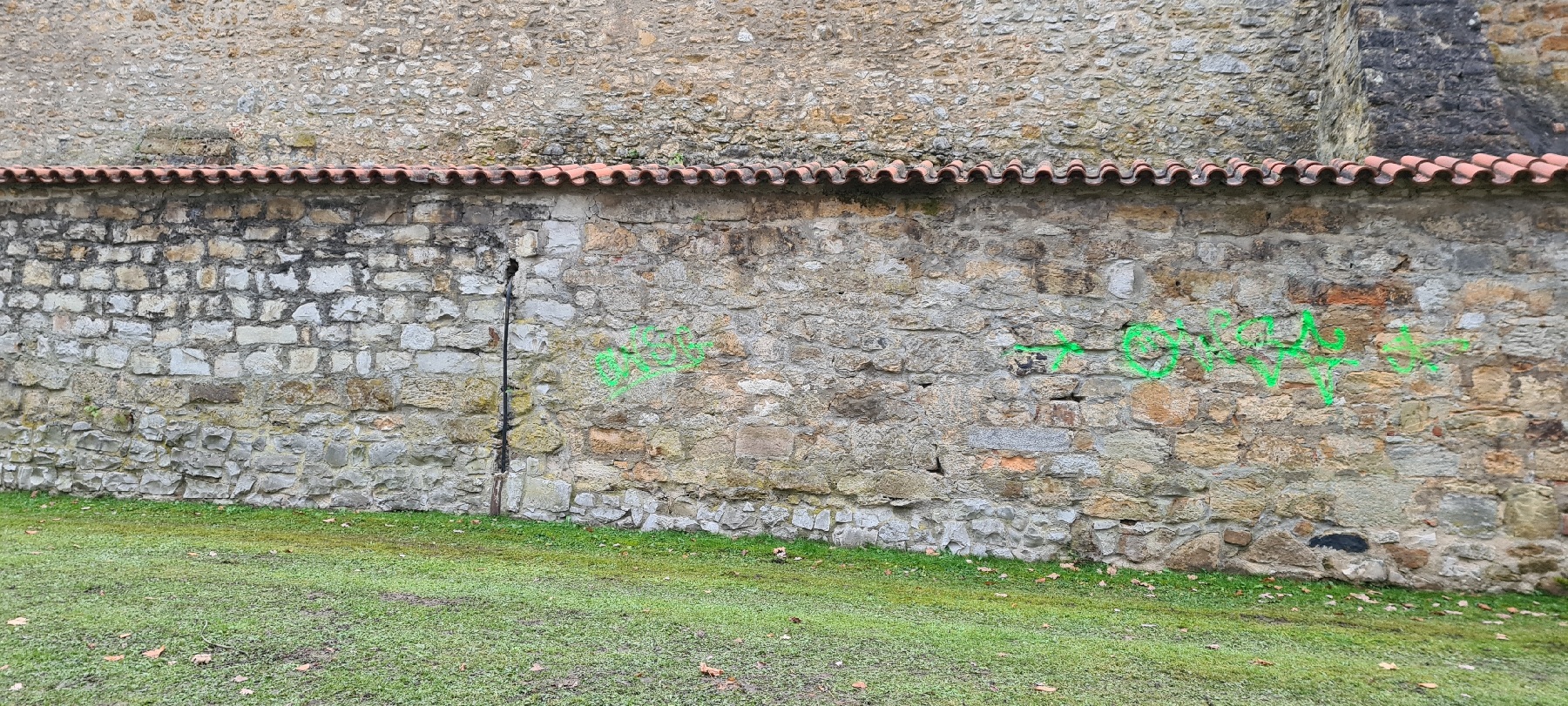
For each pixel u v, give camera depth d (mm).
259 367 6500
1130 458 5770
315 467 6449
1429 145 6266
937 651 4219
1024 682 3912
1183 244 5738
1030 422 5852
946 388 5922
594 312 6215
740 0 8016
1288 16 7574
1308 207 5637
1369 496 5578
